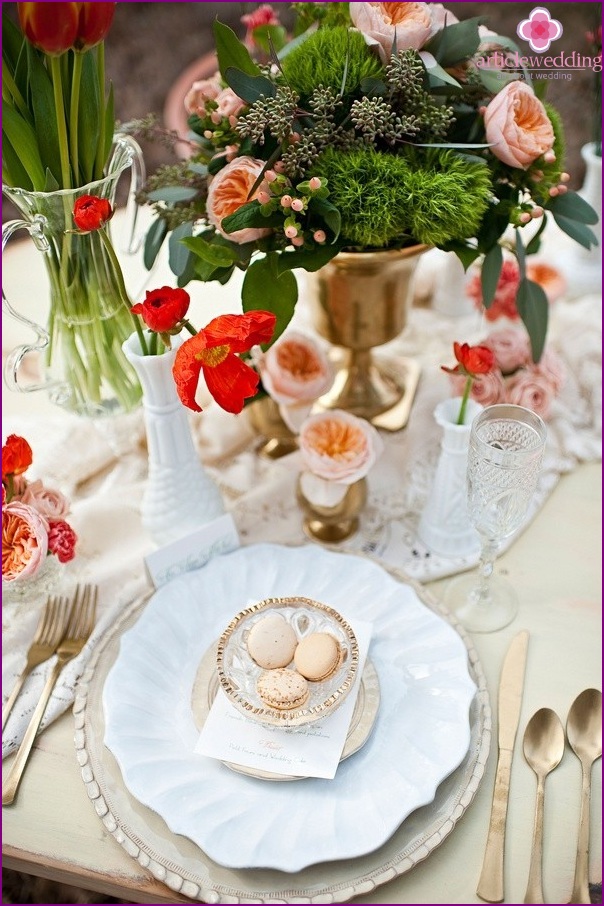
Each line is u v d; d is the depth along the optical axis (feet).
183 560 2.87
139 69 10.32
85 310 2.97
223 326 2.18
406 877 2.16
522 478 2.49
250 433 3.69
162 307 2.36
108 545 3.22
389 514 3.33
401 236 2.80
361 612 2.71
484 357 2.67
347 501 3.09
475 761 2.31
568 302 4.43
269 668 2.38
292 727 2.24
